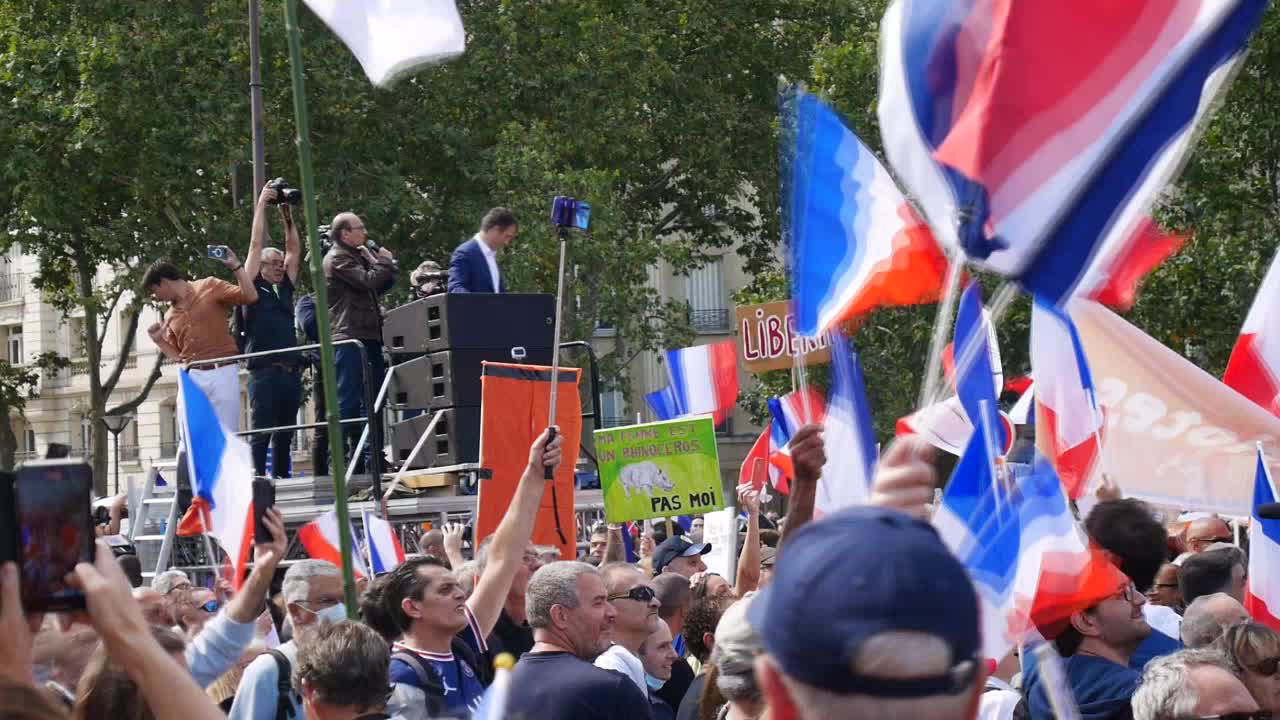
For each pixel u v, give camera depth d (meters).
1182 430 8.24
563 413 12.81
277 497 15.37
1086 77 4.83
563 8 41.00
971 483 5.73
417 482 15.05
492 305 14.84
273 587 13.91
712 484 12.09
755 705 5.58
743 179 48.34
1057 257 4.93
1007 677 7.92
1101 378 8.30
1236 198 30.45
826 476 6.60
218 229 37.22
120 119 36.72
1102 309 8.23
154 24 37.25
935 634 2.39
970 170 4.86
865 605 2.39
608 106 41.34
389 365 15.66
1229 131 30.50
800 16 47.19
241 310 16.55
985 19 4.86
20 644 3.47
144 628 3.74
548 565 7.52
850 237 6.17
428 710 7.08
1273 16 29.00
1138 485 8.28
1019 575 5.61
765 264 48.66
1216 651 6.02
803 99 6.25
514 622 9.31
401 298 39.28
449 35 6.78
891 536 2.46
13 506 3.55
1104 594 5.80
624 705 7.02
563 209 9.49
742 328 12.23
